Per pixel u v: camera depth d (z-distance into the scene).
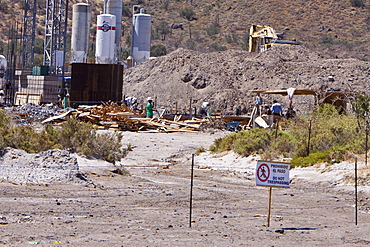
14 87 198.00
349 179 62.81
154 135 122.88
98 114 140.62
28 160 55.56
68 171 53.34
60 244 28.97
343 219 43.41
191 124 144.38
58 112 148.75
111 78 167.62
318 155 71.50
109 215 38.69
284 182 37.06
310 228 38.47
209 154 91.06
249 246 31.22
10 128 72.56
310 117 88.31
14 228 32.25
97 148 69.81
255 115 132.25
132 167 76.62
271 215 43.47
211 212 43.16
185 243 30.95
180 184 60.72
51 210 38.72
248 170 75.38
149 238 31.81
